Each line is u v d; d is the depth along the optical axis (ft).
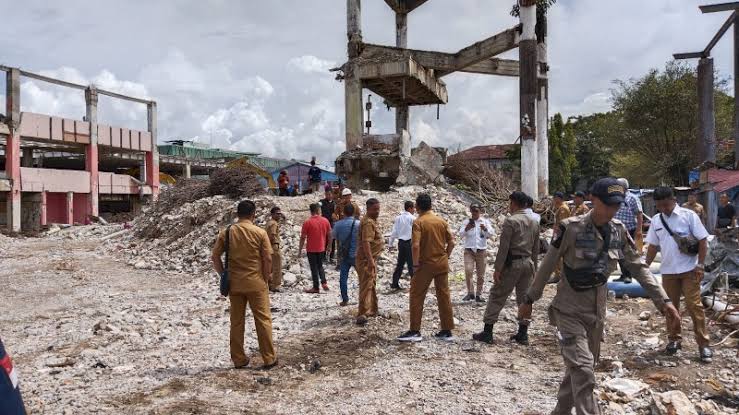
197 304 34.45
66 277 48.39
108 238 79.66
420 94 89.71
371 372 18.76
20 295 40.65
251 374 18.94
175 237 63.26
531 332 23.68
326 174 139.33
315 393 16.93
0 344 8.84
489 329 22.15
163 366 20.17
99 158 153.99
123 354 22.21
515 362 19.56
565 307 12.61
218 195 70.74
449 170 80.74
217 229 57.67
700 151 63.93
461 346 21.66
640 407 15.07
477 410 15.16
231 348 19.89
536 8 75.05
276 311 30.45
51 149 138.92
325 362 20.18
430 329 24.63
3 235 93.25
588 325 12.59
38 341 25.70
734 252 26.35
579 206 33.04
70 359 21.16
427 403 15.79
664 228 19.52
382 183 82.99
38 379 19.08
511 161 148.56
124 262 58.23
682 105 117.29
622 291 29.22
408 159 75.46
